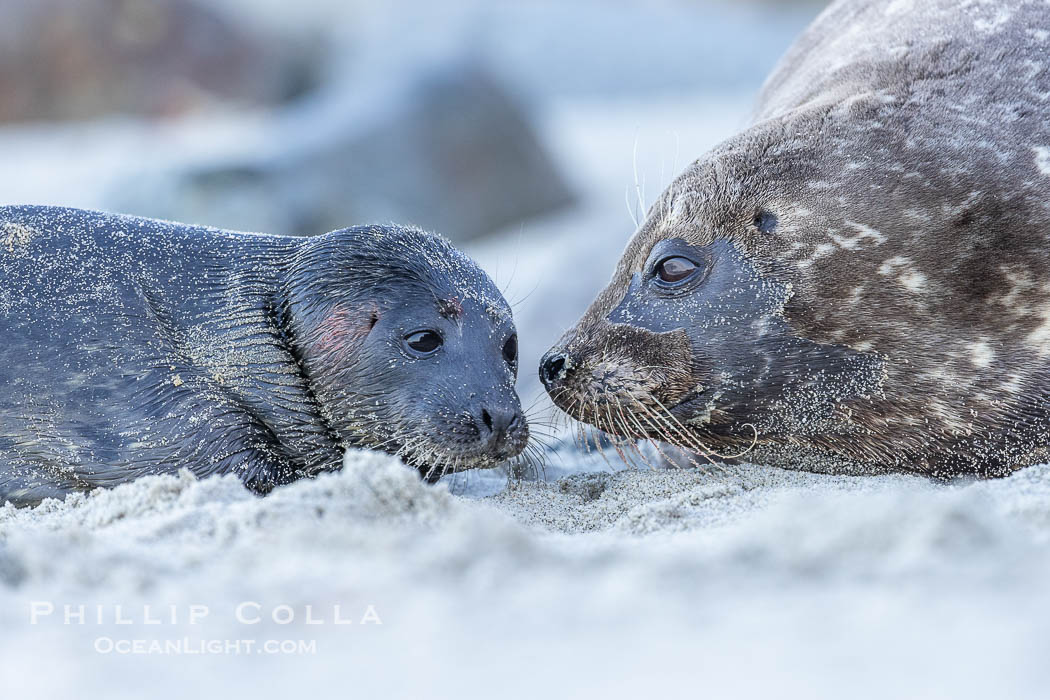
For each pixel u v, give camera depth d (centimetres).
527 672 720
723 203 1612
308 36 9562
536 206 5531
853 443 1595
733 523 1274
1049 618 734
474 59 5594
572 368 1652
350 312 1564
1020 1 1775
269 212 4881
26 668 766
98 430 1466
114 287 1536
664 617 781
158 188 4816
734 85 9906
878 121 1623
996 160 1554
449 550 925
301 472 1589
